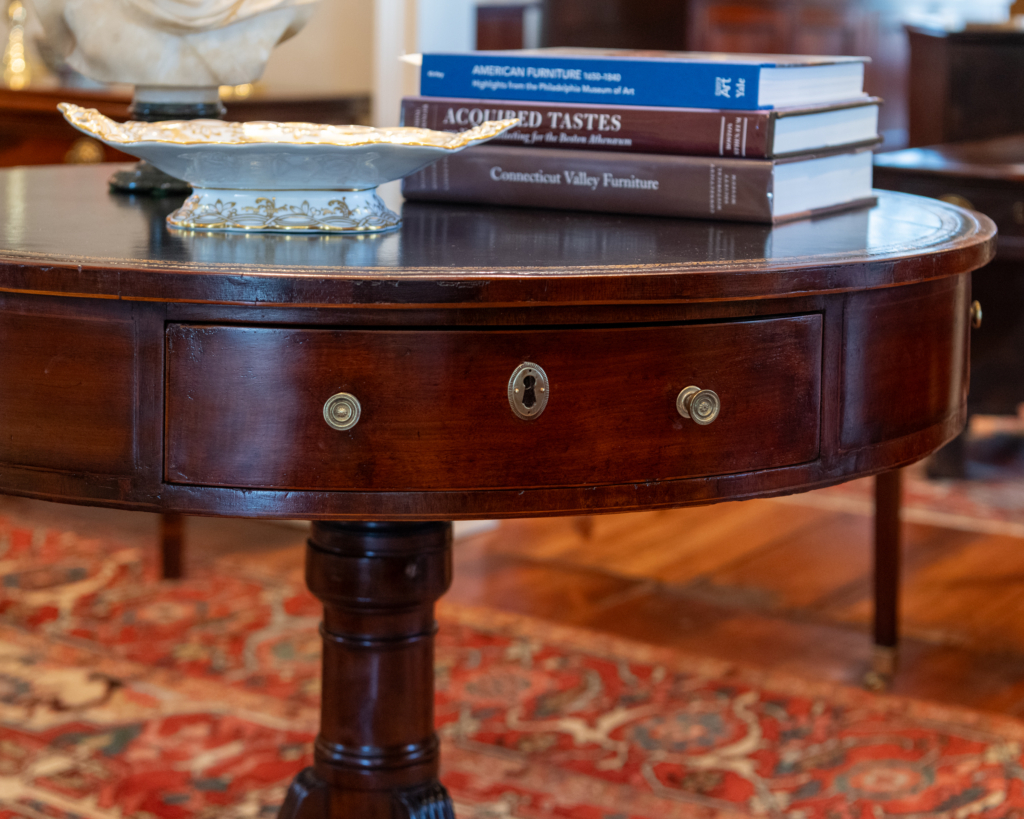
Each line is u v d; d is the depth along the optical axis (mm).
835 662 2139
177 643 2133
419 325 763
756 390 826
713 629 2275
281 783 1700
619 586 2482
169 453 790
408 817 1237
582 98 1151
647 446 802
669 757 1780
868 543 2768
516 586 2461
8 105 2648
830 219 1104
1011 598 2447
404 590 1214
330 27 3090
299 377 767
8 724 1842
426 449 776
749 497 836
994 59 3645
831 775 1736
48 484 815
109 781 1691
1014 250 2098
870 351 872
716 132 1075
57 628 2182
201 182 974
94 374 792
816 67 1141
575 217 1113
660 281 767
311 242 913
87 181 1390
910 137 3834
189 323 773
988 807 1650
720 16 3979
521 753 1784
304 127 1061
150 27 1282
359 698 1239
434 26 2654
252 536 2705
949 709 1943
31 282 777
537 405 778
